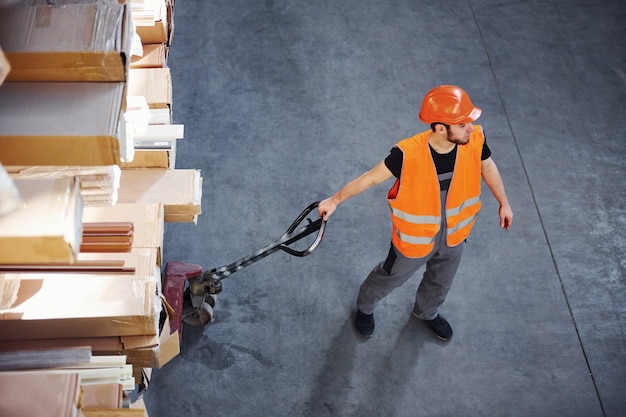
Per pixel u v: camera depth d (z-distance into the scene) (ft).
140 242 9.75
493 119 18.63
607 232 16.66
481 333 14.97
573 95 19.34
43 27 5.98
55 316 7.97
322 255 15.88
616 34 20.94
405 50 20.10
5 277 8.22
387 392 14.14
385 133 18.22
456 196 11.66
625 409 14.19
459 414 13.96
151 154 10.80
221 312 14.88
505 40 20.56
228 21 20.38
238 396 13.91
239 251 15.90
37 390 6.75
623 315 15.39
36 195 5.77
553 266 16.02
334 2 21.11
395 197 11.90
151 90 11.10
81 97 5.99
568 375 14.53
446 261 12.87
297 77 19.22
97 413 7.73
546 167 17.75
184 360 14.23
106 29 6.02
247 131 17.97
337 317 15.02
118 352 8.46
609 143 18.35
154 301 8.32
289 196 16.87
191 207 10.85
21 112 5.84
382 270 13.29
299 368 14.32
